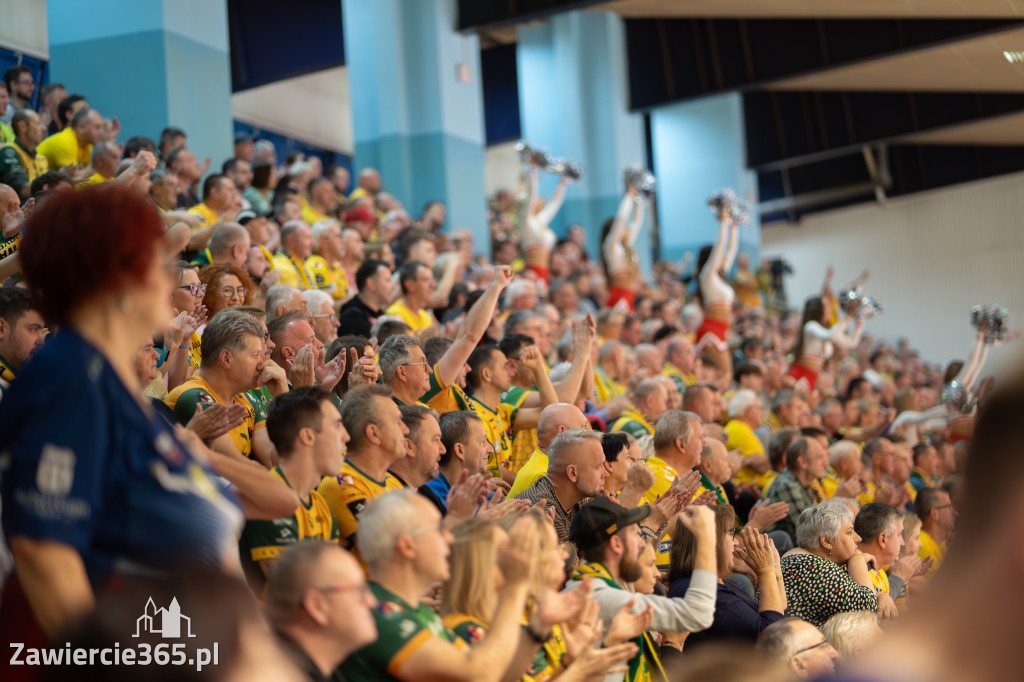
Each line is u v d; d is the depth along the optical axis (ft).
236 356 13.93
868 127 71.26
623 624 11.50
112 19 34.58
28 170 26.68
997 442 2.46
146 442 6.66
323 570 8.41
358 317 23.63
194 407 13.52
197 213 25.66
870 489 25.98
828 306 42.04
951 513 22.76
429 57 49.98
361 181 41.68
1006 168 87.51
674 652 14.02
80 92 34.81
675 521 16.26
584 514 13.37
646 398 23.52
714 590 13.15
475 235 51.08
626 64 66.23
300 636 8.39
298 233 25.71
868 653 2.77
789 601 16.20
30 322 13.05
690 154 72.84
